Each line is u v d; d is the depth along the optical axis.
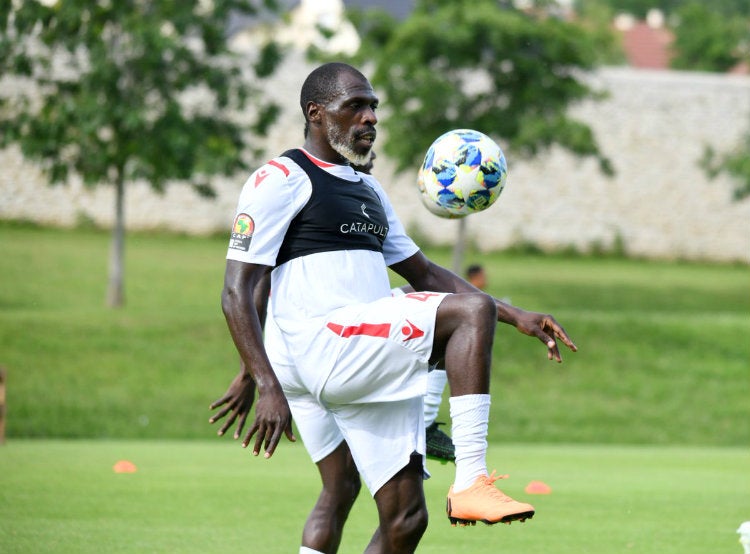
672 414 65.06
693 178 143.38
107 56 80.50
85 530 26.41
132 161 86.19
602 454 49.38
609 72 141.62
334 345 16.64
